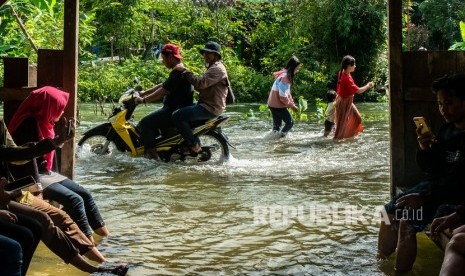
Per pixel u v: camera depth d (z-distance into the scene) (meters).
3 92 5.16
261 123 12.59
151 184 6.64
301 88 19.28
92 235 4.60
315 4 19.81
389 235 4.03
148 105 15.88
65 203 4.28
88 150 8.54
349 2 19.47
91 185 6.58
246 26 22.47
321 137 10.41
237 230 4.86
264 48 21.69
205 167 7.70
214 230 4.86
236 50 21.84
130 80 17.92
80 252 3.96
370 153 8.62
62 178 4.46
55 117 4.36
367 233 4.72
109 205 5.66
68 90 5.24
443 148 3.77
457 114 3.63
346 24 19.22
